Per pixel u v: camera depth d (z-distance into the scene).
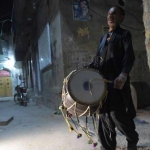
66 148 3.38
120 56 2.35
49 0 7.79
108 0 7.12
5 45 23.80
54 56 7.56
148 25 2.51
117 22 2.43
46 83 9.34
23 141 4.00
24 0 8.52
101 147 2.60
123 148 3.08
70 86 2.05
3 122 5.75
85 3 6.90
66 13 6.73
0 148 3.66
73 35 6.75
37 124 5.48
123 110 2.31
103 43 2.48
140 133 3.84
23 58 19.44
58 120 5.74
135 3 7.36
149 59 2.52
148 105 7.20
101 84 2.11
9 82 25.56
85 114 2.10
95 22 6.96
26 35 13.41
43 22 8.89
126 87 2.29
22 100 10.91
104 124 2.49
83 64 6.76
